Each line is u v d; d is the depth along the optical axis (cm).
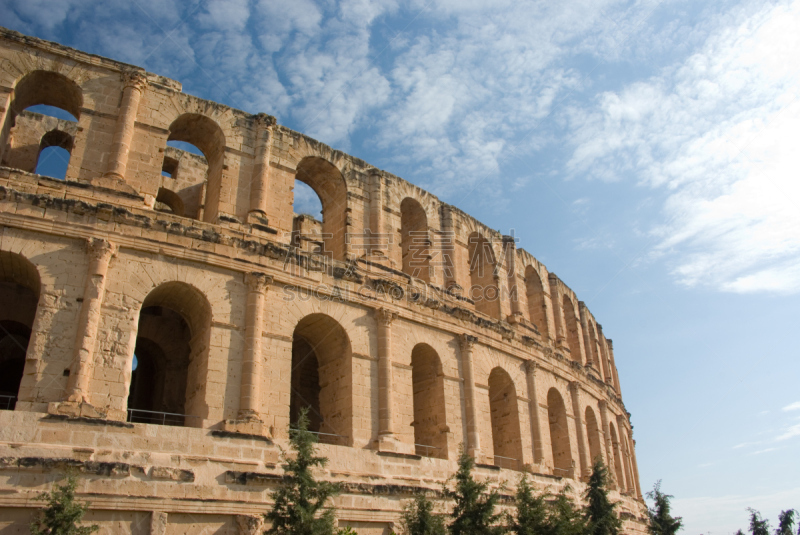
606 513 4600
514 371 5128
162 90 4044
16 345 4428
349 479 3612
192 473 3097
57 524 2531
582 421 5841
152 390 4594
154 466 3028
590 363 6800
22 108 3891
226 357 3534
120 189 3634
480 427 4588
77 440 2947
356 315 4150
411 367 4425
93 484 2872
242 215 4059
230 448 3278
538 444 5044
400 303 4384
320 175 4738
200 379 3519
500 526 3475
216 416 3397
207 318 3609
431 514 3378
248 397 3475
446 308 4678
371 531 3556
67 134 4888
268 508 3209
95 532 2822
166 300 3762
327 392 4159
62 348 3122
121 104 3850
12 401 4494
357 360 4044
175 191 5291
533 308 6234
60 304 3191
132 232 3481
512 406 5059
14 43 3688
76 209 3366
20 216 3244
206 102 4188
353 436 3850
